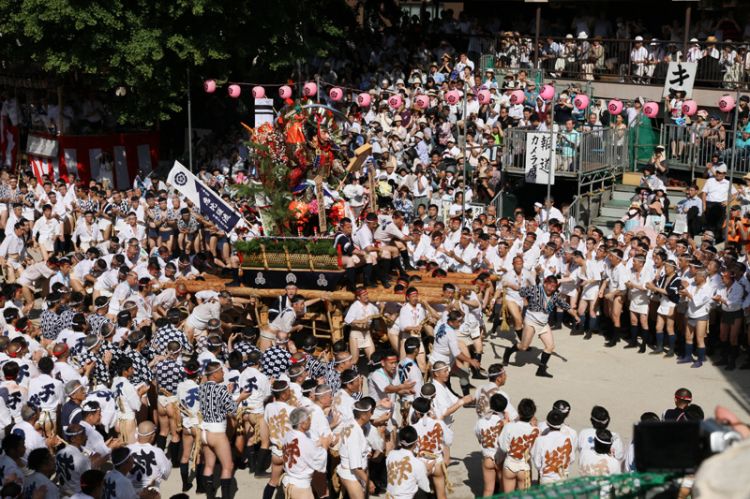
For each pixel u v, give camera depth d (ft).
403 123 92.07
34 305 70.23
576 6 104.94
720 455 10.67
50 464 34.04
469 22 107.45
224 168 92.22
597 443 33.35
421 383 42.70
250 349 45.06
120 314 48.52
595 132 79.66
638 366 56.39
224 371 42.96
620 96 91.71
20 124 103.30
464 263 63.62
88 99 96.84
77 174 95.96
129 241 62.59
